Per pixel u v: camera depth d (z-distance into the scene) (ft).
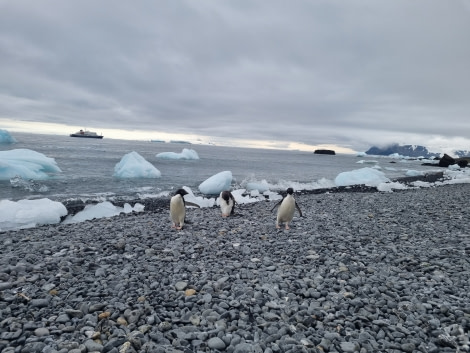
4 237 31.68
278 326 15.42
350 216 44.62
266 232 34.45
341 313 16.63
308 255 26.45
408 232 35.19
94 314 15.76
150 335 14.12
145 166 101.55
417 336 14.97
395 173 195.72
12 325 14.38
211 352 13.20
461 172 184.14
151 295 18.21
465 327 15.49
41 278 20.20
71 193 67.97
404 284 20.76
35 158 92.22
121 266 23.02
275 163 238.68
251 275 21.65
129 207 53.16
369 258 26.05
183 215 35.73
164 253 26.11
